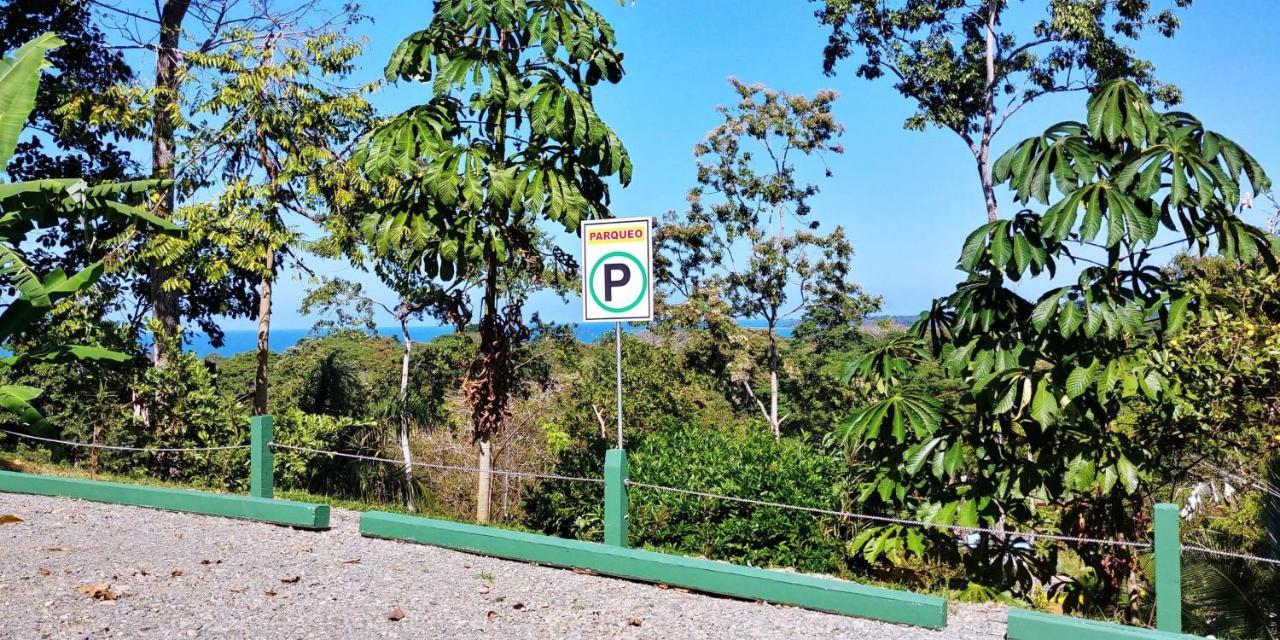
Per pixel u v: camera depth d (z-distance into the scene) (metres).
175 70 15.16
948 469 6.51
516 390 16.41
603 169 8.18
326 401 14.96
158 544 6.46
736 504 7.73
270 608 5.01
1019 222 6.65
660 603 5.38
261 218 13.10
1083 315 6.20
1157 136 6.25
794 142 23.17
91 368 10.62
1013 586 6.93
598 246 6.81
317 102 13.75
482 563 6.21
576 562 6.04
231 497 7.55
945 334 7.34
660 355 18.64
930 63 20.23
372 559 6.21
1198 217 6.38
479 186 7.68
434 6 8.99
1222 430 7.05
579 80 8.50
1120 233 5.93
